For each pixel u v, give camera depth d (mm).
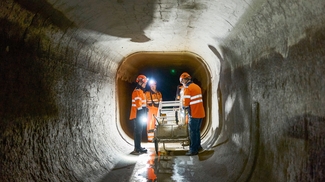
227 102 6859
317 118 2539
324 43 2383
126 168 6055
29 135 3910
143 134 12117
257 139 4285
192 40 7668
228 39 5555
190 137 7238
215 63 8320
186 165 6230
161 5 4734
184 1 4531
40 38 4051
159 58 11453
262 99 4109
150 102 9695
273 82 3646
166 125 7320
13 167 3445
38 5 3445
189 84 7168
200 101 7141
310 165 2637
